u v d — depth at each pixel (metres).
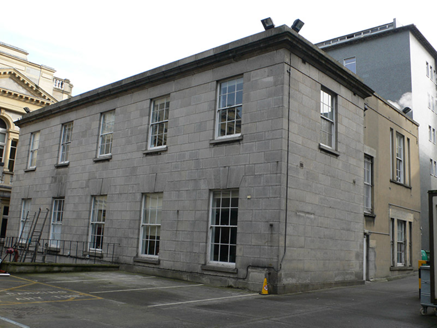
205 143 15.89
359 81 17.86
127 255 17.77
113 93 20.09
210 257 15.06
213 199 15.45
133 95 19.36
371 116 21.03
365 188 20.08
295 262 13.78
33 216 23.31
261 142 14.23
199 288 13.48
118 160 19.30
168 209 16.62
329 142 16.50
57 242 21.48
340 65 16.61
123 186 18.73
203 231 15.24
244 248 13.93
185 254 15.64
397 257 22.33
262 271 13.20
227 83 15.97
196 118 16.44
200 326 8.08
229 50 15.41
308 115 15.14
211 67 16.31
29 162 25.38
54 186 22.61
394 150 22.98
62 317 8.29
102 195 19.88
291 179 13.95
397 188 22.78
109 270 17.45
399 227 23.00
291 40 14.27
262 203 13.79
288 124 14.09
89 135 21.20
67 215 21.22
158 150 17.50
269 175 13.81
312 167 15.07
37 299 10.08
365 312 10.38
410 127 25.08
